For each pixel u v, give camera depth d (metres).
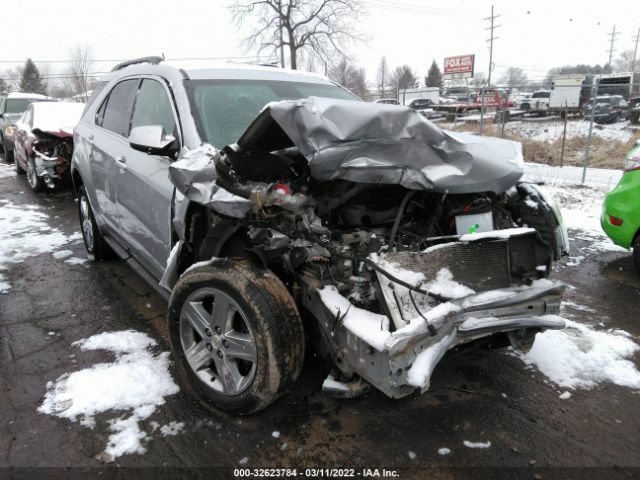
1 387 3.12
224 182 2.63
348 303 2.51
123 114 4.41
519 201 3.12
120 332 3.84
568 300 4.50
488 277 2.74
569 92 18.84
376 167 2.47
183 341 3.00
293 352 2.57
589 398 3.03
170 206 3.27
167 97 3.63
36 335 3.81
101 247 5.33
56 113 9.97
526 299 2.71
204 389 2.88
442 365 3.39
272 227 2.63
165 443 2.63
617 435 2.70
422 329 2.31
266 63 4.75
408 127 2.55
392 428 2.74
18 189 9.85
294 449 2.58
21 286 4.80
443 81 43.06
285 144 2.73
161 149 3.20
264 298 2.54
